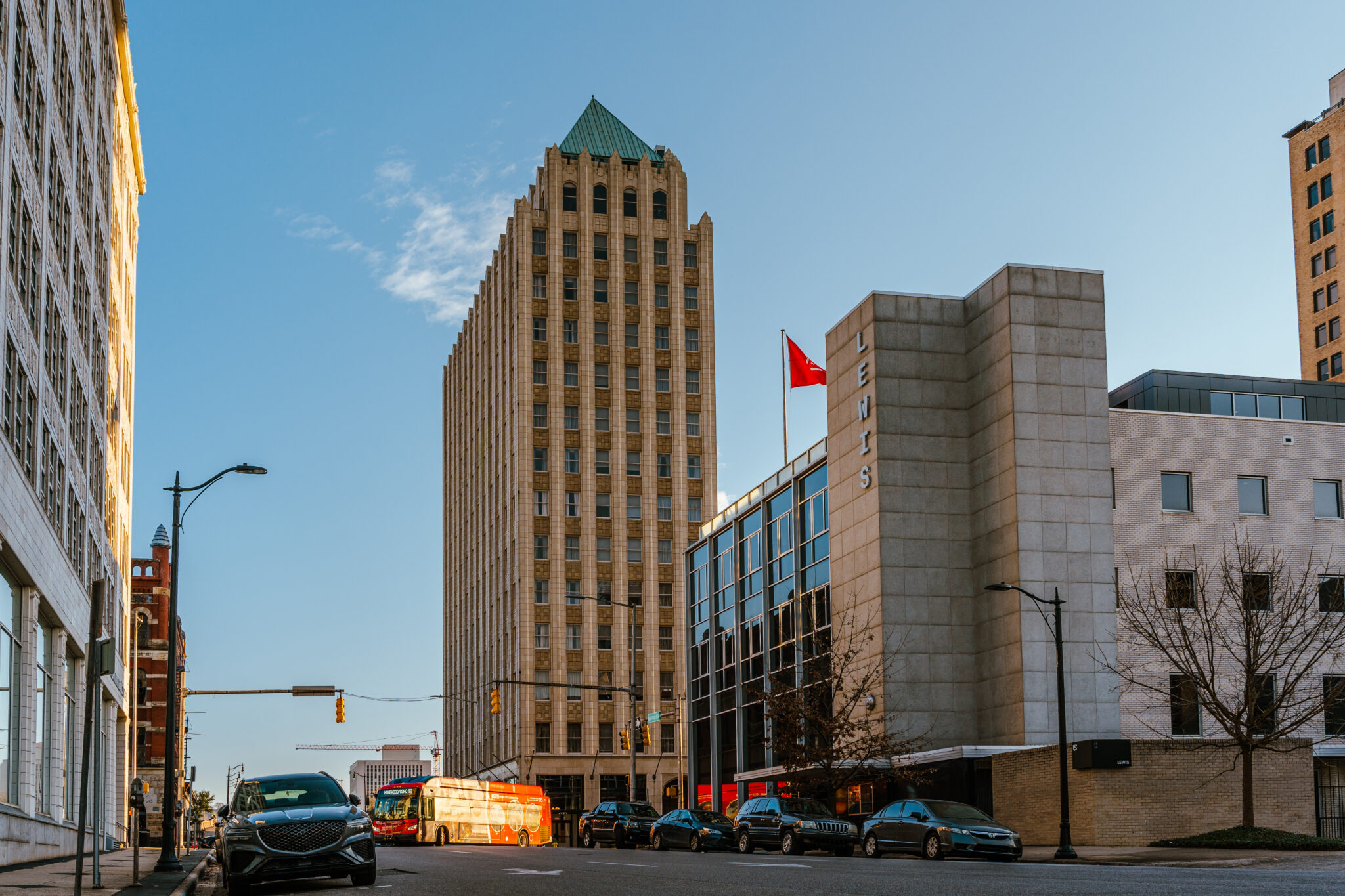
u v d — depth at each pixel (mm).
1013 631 47750
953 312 53156
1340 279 109375
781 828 39812
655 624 98750
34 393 36000
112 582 60000
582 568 98688
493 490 109500
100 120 53188
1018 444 48750
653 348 103312
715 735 69250
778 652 61875
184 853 50219
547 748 95125
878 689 49969
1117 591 48781
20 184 33281
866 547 51844
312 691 58000
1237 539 49969
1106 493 48906
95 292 51438
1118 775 38500
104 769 58688
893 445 51625
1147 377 54344
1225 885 17438
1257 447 51188
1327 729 48500
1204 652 48031
